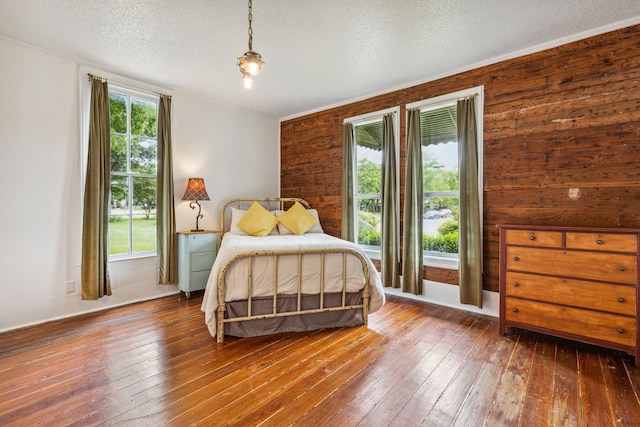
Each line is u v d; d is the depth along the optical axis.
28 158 2.87
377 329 2.85
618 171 2.53
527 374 2.08
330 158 4.63
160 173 3.78
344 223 4.34
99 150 3.20
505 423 1.61
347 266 2.91
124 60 3.15
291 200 4.88
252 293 2.64
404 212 3.67
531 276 2.54
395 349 2.44
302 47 2.89
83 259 3.14
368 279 2.96
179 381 1.99
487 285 3.20
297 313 2.76
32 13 2.36
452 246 3.56
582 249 2.32
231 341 2.58
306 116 4.93
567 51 2.75
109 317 3.10
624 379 2.01
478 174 3.21
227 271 2.61
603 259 2.25
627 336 2.17
